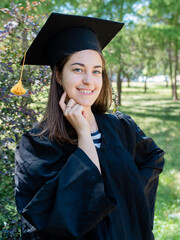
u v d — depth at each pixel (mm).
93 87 1425
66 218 1212
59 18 1440
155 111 11203
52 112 1483
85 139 1368
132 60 11031
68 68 1422
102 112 1741
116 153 1487
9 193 2791
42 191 1267
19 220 2594
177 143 7375
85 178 1263
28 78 2688
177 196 4598
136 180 1487
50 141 1416
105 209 1236
